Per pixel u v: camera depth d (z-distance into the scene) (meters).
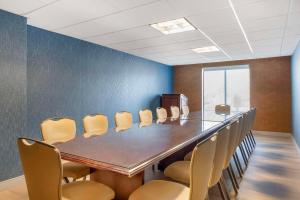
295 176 3.07
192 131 2.31
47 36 3.66
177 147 1.65
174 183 1.62
